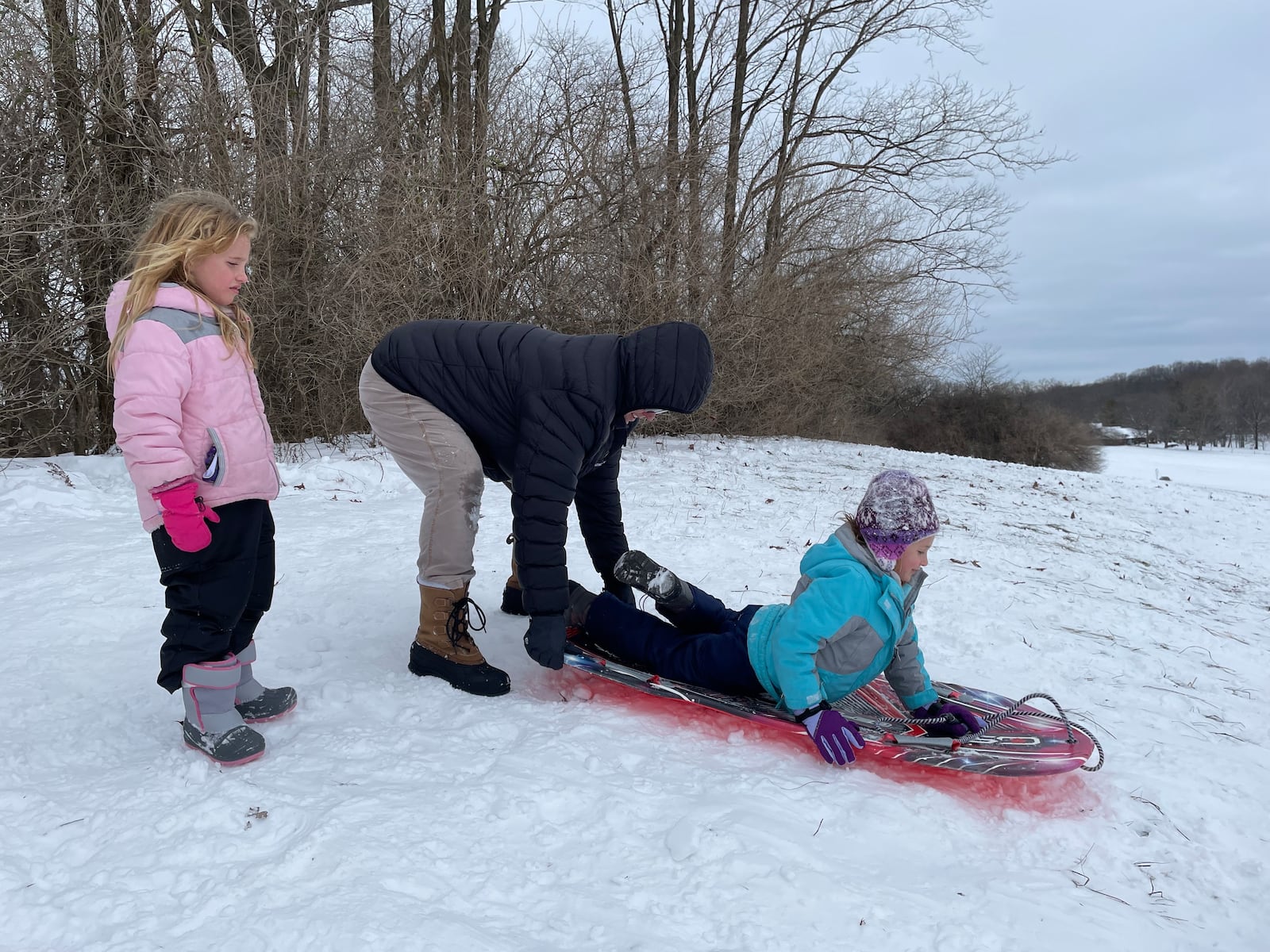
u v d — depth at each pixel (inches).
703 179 517.3
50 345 327.0
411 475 127.1
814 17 631.8
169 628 99.7
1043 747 107.0
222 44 413.7
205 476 94.2
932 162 661.9
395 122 430.6
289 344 397.4
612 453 133.5
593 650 133.1
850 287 619.8
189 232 93.0
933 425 1053.2
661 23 621.6
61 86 331.3
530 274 450.6
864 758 109.4
